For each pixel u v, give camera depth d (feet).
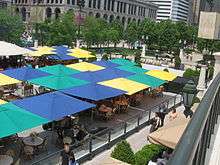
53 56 111.04
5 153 41.04
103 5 460.55
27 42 198.59
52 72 71.72
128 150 41.09
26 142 44.06
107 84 67.41
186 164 4.97
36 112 44.34
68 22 195.31
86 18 227.81
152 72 86.79
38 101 47.34
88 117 64.95
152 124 58.65
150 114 66.18
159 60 190.08
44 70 72.43
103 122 63.31
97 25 226.58
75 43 210.38
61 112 45.85
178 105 84.02
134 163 41.04
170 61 191.62
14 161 40.14
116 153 41.04
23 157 43.19
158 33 251.19
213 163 13.74
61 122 49.83
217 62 39.29
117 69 84.53
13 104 44.62
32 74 67.62
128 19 519.19
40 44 198.49
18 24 183.21
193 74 111.24
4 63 101.35
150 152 42.47
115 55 199.52
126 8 510.99
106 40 246.27
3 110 39.60
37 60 114.52
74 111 47.60
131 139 57.57
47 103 47.03
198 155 7.55
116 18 494.18
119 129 55.31
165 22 269.44
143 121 63.98
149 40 258.78
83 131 49.62
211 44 167.53
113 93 61.57
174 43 245.65
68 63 118.93
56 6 401.29
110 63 95.45
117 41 266.36
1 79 61.93
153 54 238.07
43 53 108.47
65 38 190.90
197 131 6.30
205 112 7.84
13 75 66.44
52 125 49.80
